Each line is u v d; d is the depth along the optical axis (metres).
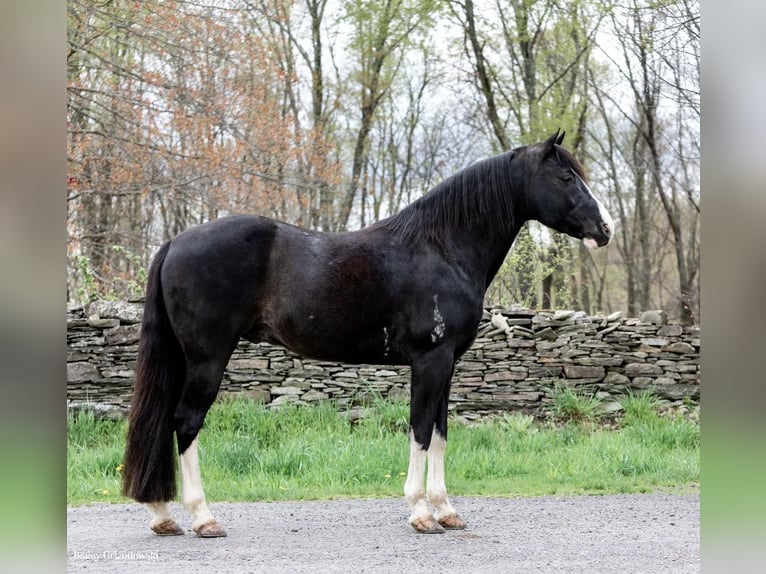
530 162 5.34
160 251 4.96
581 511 5.92
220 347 4.83
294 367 8.91
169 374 4.89
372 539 4.95
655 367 9.38
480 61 16.31
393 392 8.97
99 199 13.40
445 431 5.30
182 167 11.38
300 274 4.94
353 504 6.17
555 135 5.32
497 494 6.57
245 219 4.98
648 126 17.50
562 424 8.96
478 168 5.35
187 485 4.95
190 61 11.26
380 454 7.38
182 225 15.16
